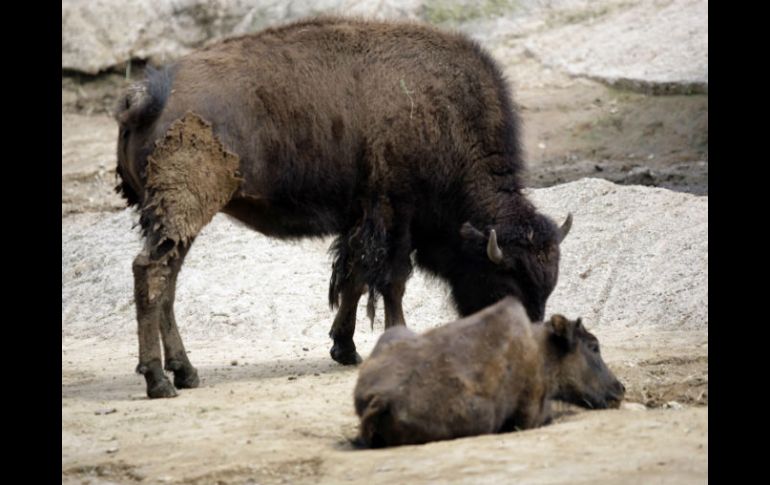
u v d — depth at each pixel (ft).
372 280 136.05
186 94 123.34
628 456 78.89
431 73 136.87
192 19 302.45
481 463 79.51
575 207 195.52
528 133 251.39
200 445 94.07
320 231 134.51
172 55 301.22
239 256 192.24
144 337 118.93
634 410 99.14
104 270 197.47
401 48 136.87
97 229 220.02
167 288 122.42
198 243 199.62
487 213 136.46
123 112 123.75
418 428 86.53
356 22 138.21
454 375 87.97
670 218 186.19
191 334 169.89
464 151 137.39
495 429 90.22
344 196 134.10
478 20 290.97
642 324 159.43
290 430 98.12
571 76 270.87
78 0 307.17
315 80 131.03
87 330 178.40
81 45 301.63
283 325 171.42
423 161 135.74
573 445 82.74
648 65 265.75
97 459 91.35
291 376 130.00
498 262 129.90
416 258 144.25
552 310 167.12
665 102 252.21
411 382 87.35
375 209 135.03
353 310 138.31
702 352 134.10
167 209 120.47
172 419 105.60
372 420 86.74
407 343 90.12
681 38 273.75
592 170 227.20
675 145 237.86
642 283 168.96
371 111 133.49
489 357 89.71
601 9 290.97
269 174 127.85
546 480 74.49
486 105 139.13
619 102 257.34
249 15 300.40
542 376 93.45
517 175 140.26
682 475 73.72
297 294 179.52
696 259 171.42
